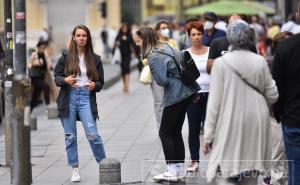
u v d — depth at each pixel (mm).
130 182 21859
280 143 19688
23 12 17562
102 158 22594
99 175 22219
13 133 17109
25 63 17609
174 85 21219
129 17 120500
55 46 104750
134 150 27500
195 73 21250
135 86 57250
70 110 22141
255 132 16109
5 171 24297
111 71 70625
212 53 22547
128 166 24344
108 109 41500
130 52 51719
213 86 16188
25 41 17625
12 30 24391
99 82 22266
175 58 21188
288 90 16438
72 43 22062
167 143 21406
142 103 44469
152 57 21219
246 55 16234
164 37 29984
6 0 23859
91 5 106375
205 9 80500
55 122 36094
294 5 68375
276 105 16688
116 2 111500
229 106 16047
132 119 36750
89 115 22188
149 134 31484
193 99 21547
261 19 75562
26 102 17000
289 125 16375
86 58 22125
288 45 16328
